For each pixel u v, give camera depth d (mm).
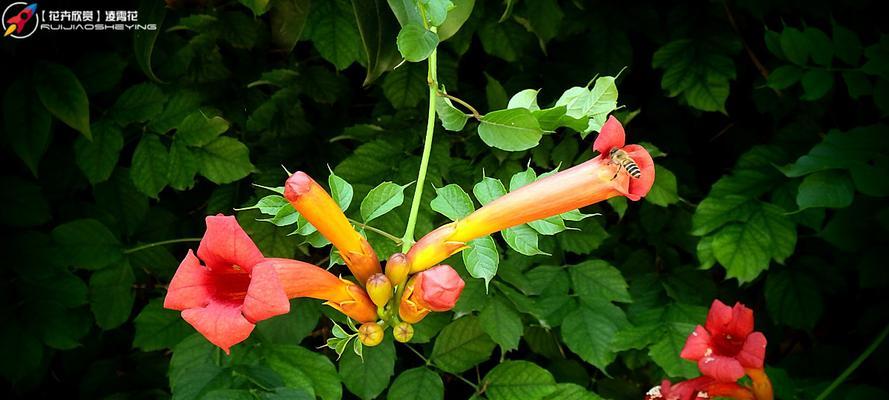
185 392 2590
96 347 3318
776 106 3537
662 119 3619
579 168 1605
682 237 3520
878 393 2873
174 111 2973
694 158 3770
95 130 2938
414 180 3008
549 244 3312
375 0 1951
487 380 3059
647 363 3518
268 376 2656
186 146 2924
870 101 3535
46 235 2980
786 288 3361
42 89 2752
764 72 3494
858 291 3670
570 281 3246
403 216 2910
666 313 3252
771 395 2496
